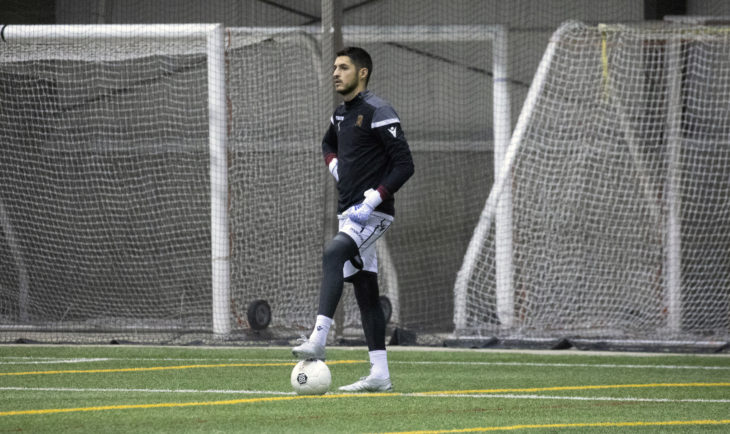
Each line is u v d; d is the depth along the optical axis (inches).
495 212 1418.6
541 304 1437.0
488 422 600.1
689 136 1478.8
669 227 1396.4
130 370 927.7
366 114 705.6
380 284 1523.1
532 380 859.4
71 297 1565.0
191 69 1593.3
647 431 571.2
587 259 1455.5
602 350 1174.3
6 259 1562.5
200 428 568.4
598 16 1695.4
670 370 957.2
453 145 1720.0
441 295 1643.7
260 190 1459.2
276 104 1464.1
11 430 561.6
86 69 1596.9
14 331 1384.1
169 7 1732.3
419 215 1692.9
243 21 1736.0
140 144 1596.9
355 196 711.1
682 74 1441.9
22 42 1402.6
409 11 1749.5
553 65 1482.5
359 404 676.1
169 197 1585.9
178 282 1565.0
